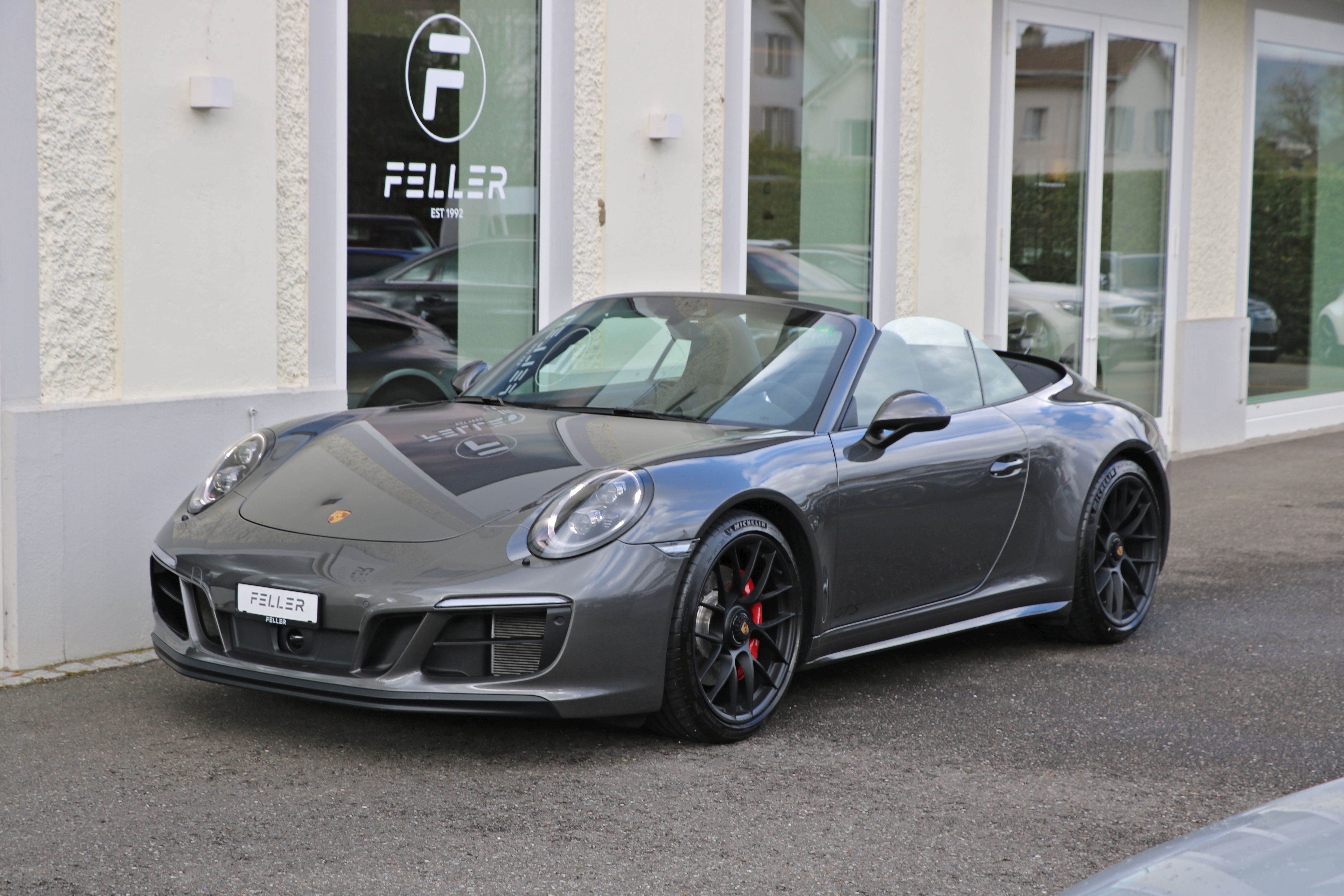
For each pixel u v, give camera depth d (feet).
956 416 15.58
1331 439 38.45
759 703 13.03
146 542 15.75
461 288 20.40
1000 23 29.37
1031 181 30.78
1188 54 34.68
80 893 9.07
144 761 11.78
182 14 15.93
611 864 9.87
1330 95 39.91
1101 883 5.16
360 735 12.62
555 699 11.42
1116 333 33.68
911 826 10.84
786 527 13.26
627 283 22.26
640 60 21.94
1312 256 40.14
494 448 13.15
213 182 16.40
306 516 12.34
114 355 15.67
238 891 9.19
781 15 24.68
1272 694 14.99
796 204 25.35
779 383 14.48
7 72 14.42
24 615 14.69
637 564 11.73
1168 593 20.13
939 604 15.11
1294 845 5.15
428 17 19.58
